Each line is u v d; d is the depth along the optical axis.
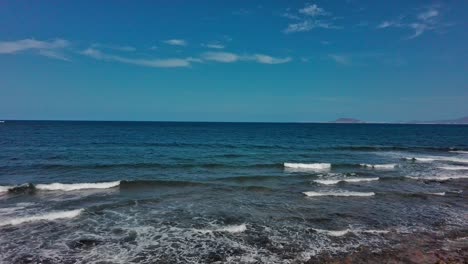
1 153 26.66
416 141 51.31
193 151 31.80
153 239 9.39
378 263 8.04
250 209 12.47
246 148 35.97
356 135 66.31
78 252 8.44
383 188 16.53
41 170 19.66
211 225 10.61
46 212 11.49
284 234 9.96
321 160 27.03
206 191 15.24
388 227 10.76
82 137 45.16
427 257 8.38
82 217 11.07
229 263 8.02
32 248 8.59
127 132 60.19
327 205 13.18
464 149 37.91
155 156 27.31
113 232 9.84
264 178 18.59
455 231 10.43
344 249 8.91
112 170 20.36
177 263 7.97
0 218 10.64
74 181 16.88
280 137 55.84
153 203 13.01
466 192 15.85
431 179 18.73
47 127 74.88
